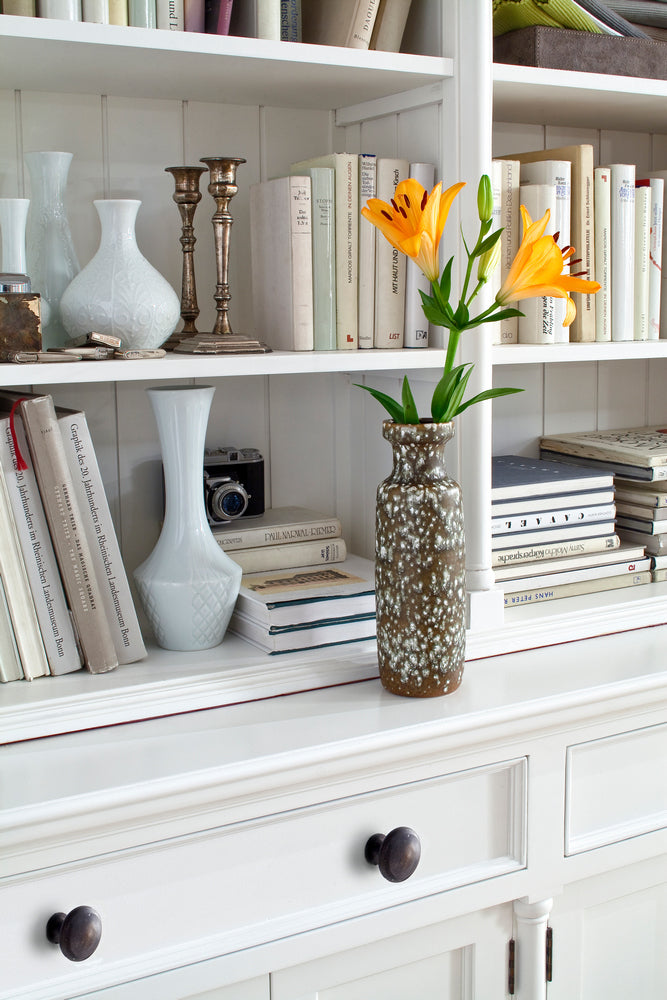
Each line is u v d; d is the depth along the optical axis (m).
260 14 1.11
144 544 1.38
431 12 1.24
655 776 1.28
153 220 1.33
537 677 1.20
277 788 1.00
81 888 0.93
